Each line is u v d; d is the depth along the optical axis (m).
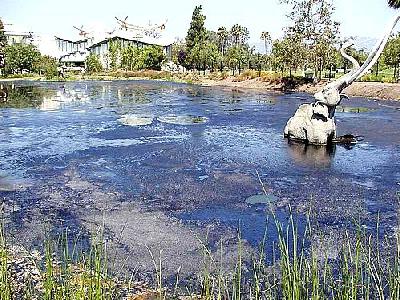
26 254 4.51
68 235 5.16
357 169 8.59
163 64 48.84
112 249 4.77
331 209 6.25
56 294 2.68
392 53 26.81
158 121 14.91
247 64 42.12
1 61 41.47
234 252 4.72
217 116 16.27
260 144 11.02
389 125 14.03
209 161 9.16
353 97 23.20
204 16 46.81
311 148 10.56
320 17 28.09
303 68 31.25
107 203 6.44
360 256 3.27
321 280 3.80
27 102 20.83
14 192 6.99
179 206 6.32
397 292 2.53
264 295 3.56
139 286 3.94
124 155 9.72
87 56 53.31
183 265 4.41
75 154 9.86
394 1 17.38
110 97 23.42
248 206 6.34
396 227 5.48
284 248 2.71
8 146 10.83
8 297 2.73
